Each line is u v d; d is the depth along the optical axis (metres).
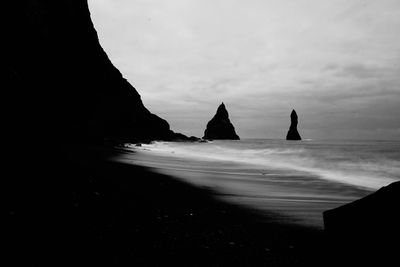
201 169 20.28
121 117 66.38
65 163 12.35
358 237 5.40
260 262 4.89
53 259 4.01
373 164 26.98
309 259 5.18
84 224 5.47
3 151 11.12
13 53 25.03
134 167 16.27
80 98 48.03
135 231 5.57
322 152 42.75
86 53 57.56
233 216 7.89
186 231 6.07
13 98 17.62
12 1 26.34
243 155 40.16
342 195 12.16
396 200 5.34
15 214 5.29
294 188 13.61
